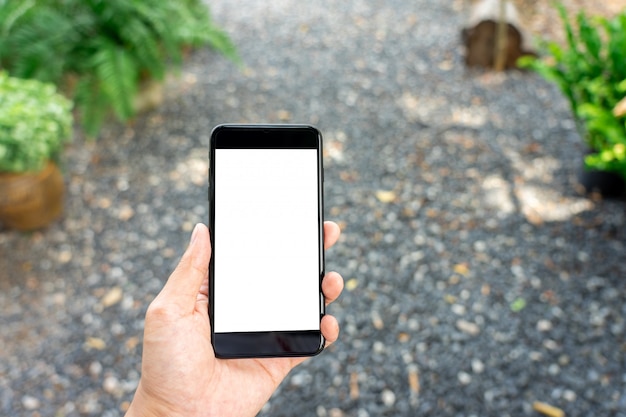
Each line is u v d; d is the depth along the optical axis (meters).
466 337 0.74
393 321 0.76
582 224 0.87
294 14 1.52
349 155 1.03
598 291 0.77
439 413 0.68
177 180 1.00
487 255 0.83
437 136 1.06
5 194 0.83
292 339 0.45
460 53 1.31
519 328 0.74
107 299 0.81
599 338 0.73
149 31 1.04
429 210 0.91
